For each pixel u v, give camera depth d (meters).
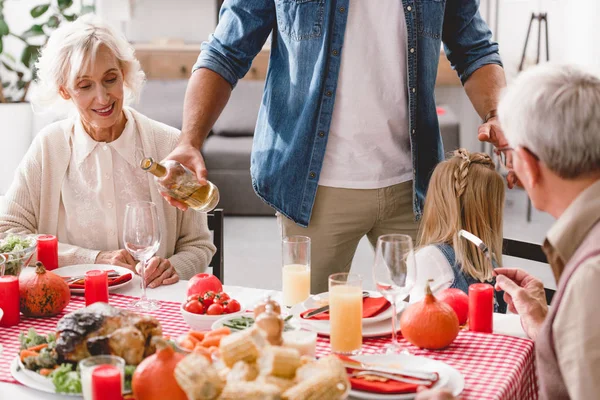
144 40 6.80
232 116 6.12
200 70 2.35
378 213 2.33
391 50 2.23
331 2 2.18
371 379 1.42
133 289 2.06
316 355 1.61
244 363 1.17
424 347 1.62
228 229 5.41
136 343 1.42
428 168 2.37
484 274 2.17
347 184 2.29
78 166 2.38
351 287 1.60
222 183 5.69
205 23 6.78
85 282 1.89
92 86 2.26
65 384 1.39
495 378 1.49
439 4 2.24
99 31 2.29
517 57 6.28
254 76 6.47
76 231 2.40
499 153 2.20
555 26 6.11
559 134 1.24
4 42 5.72
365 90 2.24
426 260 2.17
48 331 1.78
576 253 1.25
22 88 5.29
